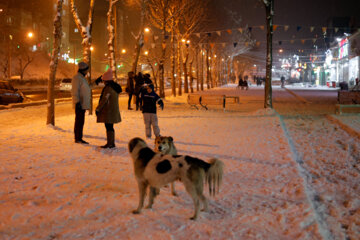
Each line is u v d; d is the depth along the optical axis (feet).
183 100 86.99
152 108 32.27
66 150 26.94
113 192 17.22
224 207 15.62
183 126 41.42
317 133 39.34
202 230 13.05
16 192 16.80
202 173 13.85
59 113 58.03
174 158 13.99
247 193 17.69
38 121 47.14
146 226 13.17
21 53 210.79
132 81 59.93
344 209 16.89
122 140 31.76
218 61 214.90
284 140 32.42
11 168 21.22
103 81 29.76
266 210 15.28
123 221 13.55
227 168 22.63
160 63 86.69
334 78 187.62
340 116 51.93
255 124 43.06
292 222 14.01
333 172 23.59
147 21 83.92
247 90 150.61
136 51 68.69
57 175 20.04
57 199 15.94
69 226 13.04
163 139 19.27
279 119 47.65
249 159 25.22
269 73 55.06
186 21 105.60
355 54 141.59
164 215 14.43
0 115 52.90
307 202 16.29
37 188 17.40
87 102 30.01
